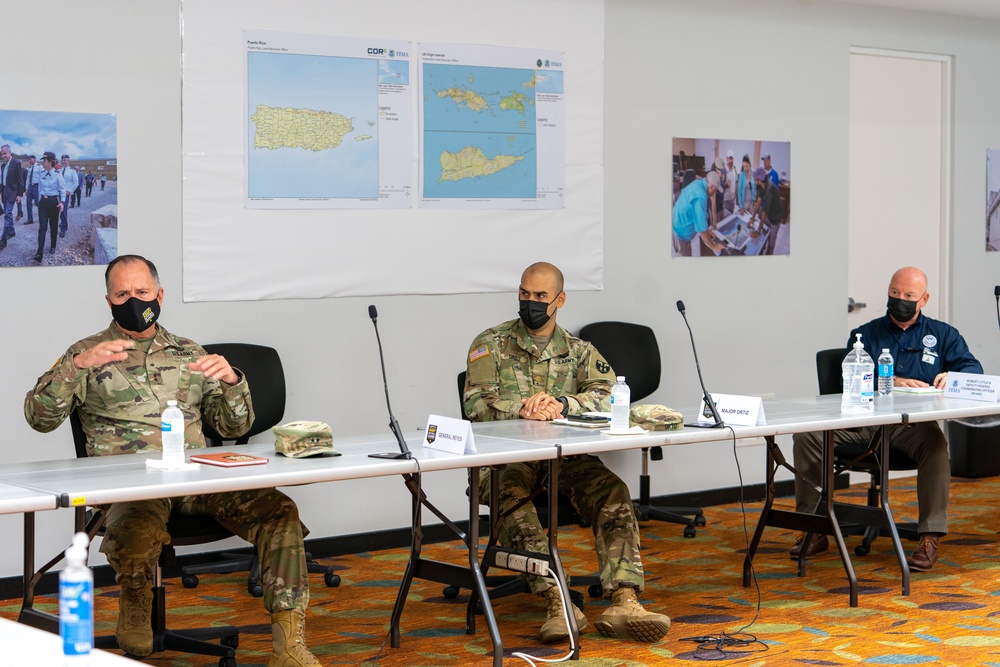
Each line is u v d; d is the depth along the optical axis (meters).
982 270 7.36
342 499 5.25
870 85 6.89
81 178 4.66
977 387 4.66
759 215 6.41
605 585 3.75
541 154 5.70
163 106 4.82
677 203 6.13
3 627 1.79
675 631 3.88
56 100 4.60
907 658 3.55
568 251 5.80
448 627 3.98
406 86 5.34
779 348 6.52
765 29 6.38
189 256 4.89
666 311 6.12
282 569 3.27
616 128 5.93
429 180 5.42
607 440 3.52
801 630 3.88
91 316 4.71
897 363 5.28
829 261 6.68
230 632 3.66
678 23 6.09
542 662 3.54
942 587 4.47
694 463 6.22
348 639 3.83
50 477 2.88
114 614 4.18
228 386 3.62
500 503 3.90
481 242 5.56
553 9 5.71
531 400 4.10
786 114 6.48
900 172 7.05
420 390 5.43
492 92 5.55
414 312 5.40
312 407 5.17
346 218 5.22
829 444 4.29
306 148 5.12
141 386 3.59
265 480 2.87
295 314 5.12
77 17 4.62
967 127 7.21
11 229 4.54
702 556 5.06
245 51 4.97
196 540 3.43
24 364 4.59
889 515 4.39
